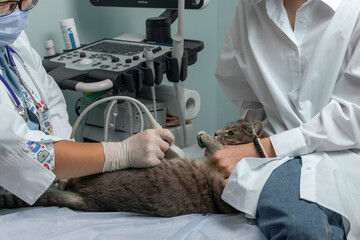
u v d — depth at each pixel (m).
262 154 1.26
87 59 1.67
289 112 1.36
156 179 1.19
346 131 1.18
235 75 1.62
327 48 1.29
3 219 1.08
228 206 1.22
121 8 2.21
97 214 1.14
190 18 2.51
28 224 1.06
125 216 1.17
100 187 1.19
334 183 1.05
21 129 1.04
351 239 1.02
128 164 1.20
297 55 1.37
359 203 1.08
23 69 1.38
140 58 1.65
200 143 1.43
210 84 2.83
